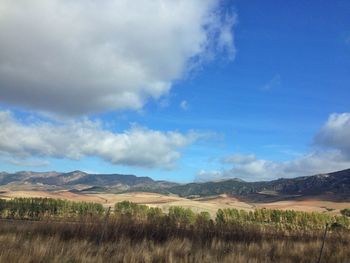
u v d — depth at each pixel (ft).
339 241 66.74
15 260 36.55
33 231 51.60
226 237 61.62
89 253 43.29
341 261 53.01
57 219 58.34
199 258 45.88
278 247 57.93
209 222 66.13
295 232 73.61
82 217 59.36
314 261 51.85
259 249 55.01
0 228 51.65
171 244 50.65
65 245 44.68
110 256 43.88
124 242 49.80
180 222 64.44
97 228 54.29
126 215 61.11
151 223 59.82
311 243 62.18
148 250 47.32
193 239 56.65
